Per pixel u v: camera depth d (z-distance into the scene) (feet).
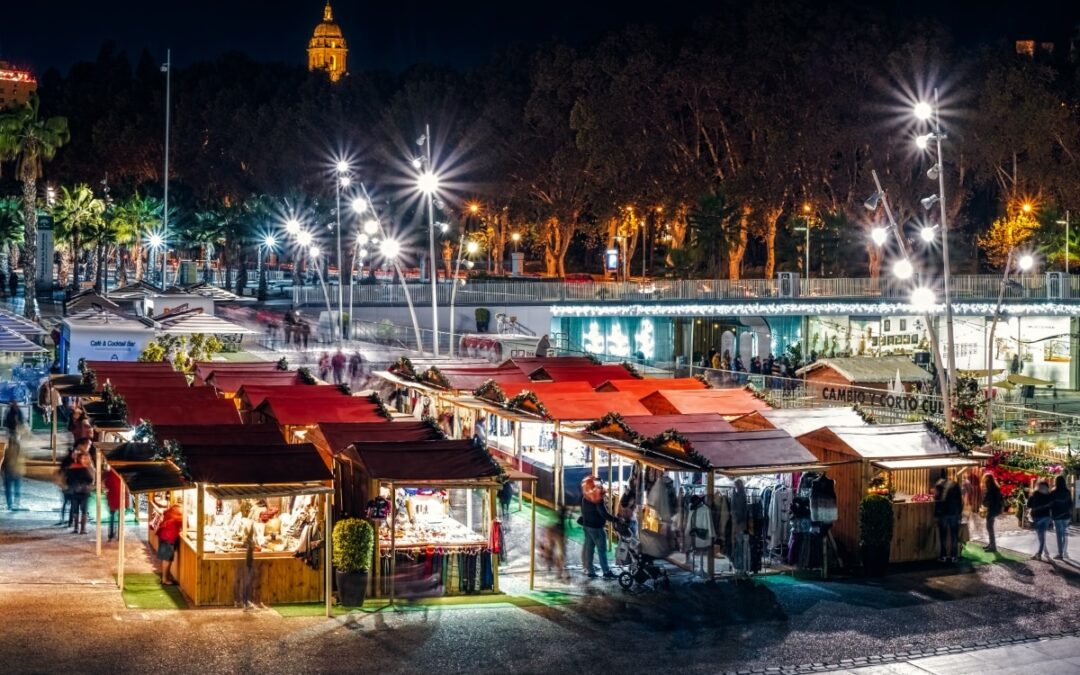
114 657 55.93
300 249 347.56
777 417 87.20
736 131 338.34
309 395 92.07
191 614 63.31
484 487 68.28
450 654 58.80
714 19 341.82
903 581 75.05
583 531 81.61
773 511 76.89
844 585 73.72
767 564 77.05
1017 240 300.20
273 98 406.21
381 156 337.72
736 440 76.54
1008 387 185.16
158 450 69.87
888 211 114.62
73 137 461.37
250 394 92.12
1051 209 300.40
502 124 337.72
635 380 106.22
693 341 222.28
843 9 320.91
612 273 332.19
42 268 264.72
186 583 66.74
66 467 80.23
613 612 66.85
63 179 455.63
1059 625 66.74
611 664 58.23
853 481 78.07
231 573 64.95
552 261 356.18
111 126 437.99
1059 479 81.10
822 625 65.51
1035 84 298.35
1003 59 312.09
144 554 75.36
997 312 141.90
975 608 69.51
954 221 322.34
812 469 74.74
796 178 313.73
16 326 114.73
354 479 70.74
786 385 142.41
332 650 58.54
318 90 397.19
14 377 136.26
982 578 76.07
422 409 115.85
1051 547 84.02
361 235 248.32
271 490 64.59
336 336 209.15
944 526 79.15
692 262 319.06
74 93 487.20
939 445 81.20
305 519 67.56
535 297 230.48
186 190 387.14
